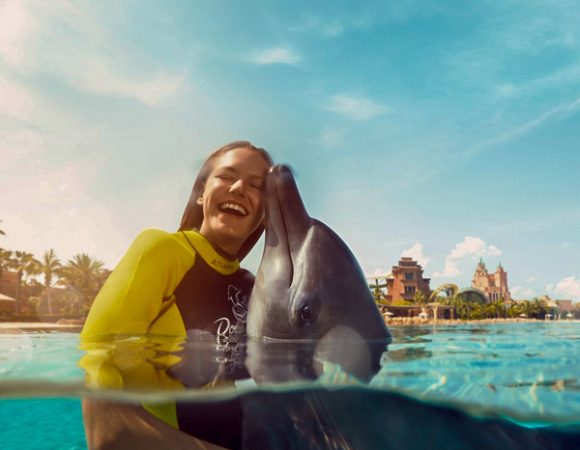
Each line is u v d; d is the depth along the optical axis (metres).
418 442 0.73
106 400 0.78
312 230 0.93
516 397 0.71
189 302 0.96
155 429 0.76
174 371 0.72
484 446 0.74
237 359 0.77
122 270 0.95
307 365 0.74
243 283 1.07
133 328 0.89
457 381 0.73
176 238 1.00
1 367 0.80
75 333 1.58
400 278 20.59
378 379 0.73
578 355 0.95
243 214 1.02
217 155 1.08
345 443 0.74
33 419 1.29
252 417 0.75
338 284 0.89
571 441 0.79
